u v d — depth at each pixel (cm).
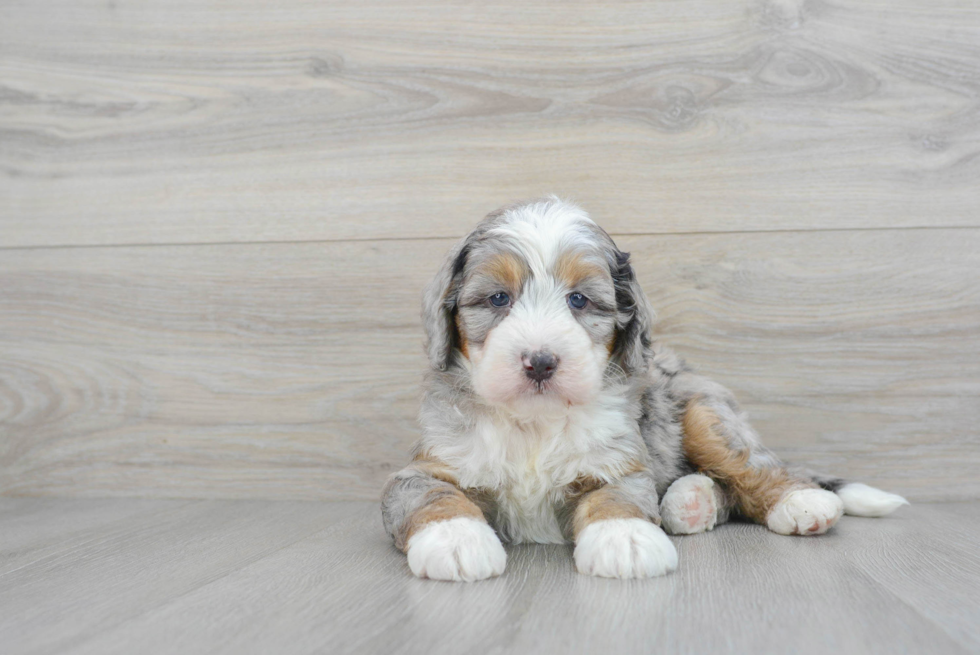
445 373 77
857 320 94
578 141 95
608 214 95
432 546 67
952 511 87
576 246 75
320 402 97
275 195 97
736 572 67
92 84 99
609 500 72
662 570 66
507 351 71
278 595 63
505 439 75
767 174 94
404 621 59
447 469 75
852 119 94
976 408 93
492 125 96
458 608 61
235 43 98
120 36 99
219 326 98
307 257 97
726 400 83
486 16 95
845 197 94
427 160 96
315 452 97
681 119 94
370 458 96
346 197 97
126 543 77
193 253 98
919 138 93
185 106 98
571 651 55
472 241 77
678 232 94
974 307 93
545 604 61
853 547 73
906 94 94
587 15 95
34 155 100
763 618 59
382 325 96
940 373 93
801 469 86
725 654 55
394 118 96
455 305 77
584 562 67
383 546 75
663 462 80
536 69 95
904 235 93
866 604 61
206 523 85
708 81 94
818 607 60
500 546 68
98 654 55
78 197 99
